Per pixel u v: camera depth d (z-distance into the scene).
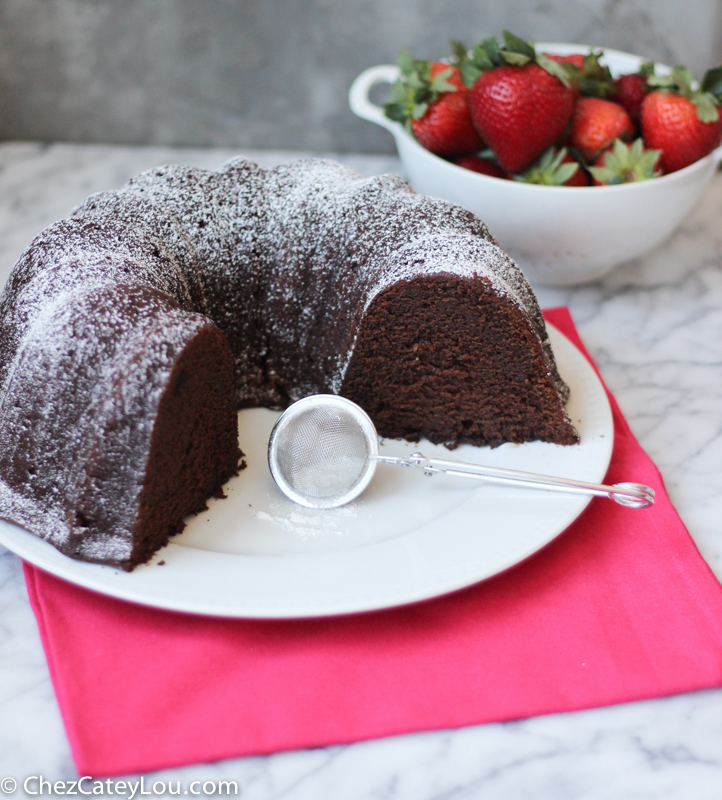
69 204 0.74
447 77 0.64
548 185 0.63
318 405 0.52
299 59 0.78
